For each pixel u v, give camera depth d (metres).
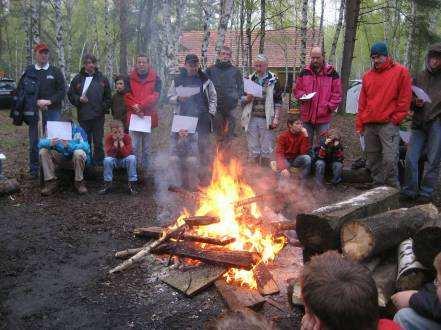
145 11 19.64
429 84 6.15
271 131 8.06
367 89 6.46
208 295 3.98
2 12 27.22
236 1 19.70
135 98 7.50
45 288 4.14
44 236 5.33
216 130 7.89
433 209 4.12
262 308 3.77
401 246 3.69
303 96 7.31
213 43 29.33
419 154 6.32
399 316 2.79
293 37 30.11
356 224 3.56
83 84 7.62
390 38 27.73
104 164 6.96
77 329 3.53
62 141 6.92
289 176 6.78
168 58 13.63
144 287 4.12
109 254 4.82
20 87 7.55
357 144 10.76
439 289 2.52
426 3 16.02
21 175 7.81
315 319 1.72
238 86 7.90
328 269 1.72
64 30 29.97
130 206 6.40
